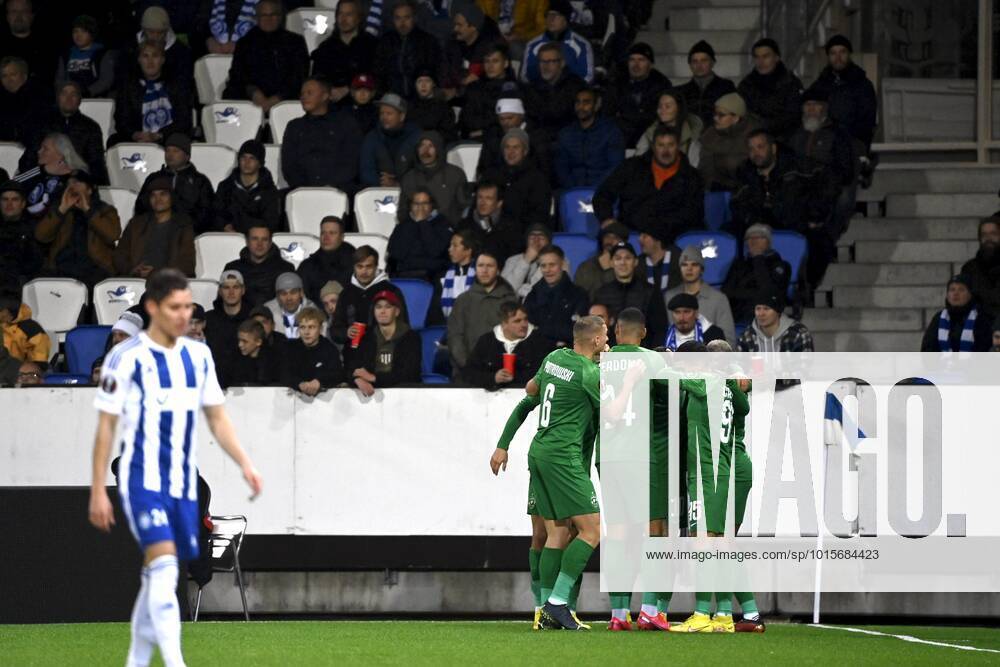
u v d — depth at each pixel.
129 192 58.41
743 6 68.75
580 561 35.31
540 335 46.09
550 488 35.00
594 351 35.53
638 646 31.08
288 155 58.56
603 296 49.00
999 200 60.22
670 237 53.88
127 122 61.75
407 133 58.53
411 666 26.81
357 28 62.72
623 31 65.44
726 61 67.06
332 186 58.19
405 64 61.53
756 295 50.50
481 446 44.97
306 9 66.19
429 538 44.84
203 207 57.03
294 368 46.12
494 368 45.69
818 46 65.19
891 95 66.94
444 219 54.47
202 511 41.06
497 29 63.75
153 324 22.69
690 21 68.62
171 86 61.75
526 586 44.88
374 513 44.94
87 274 55.38
